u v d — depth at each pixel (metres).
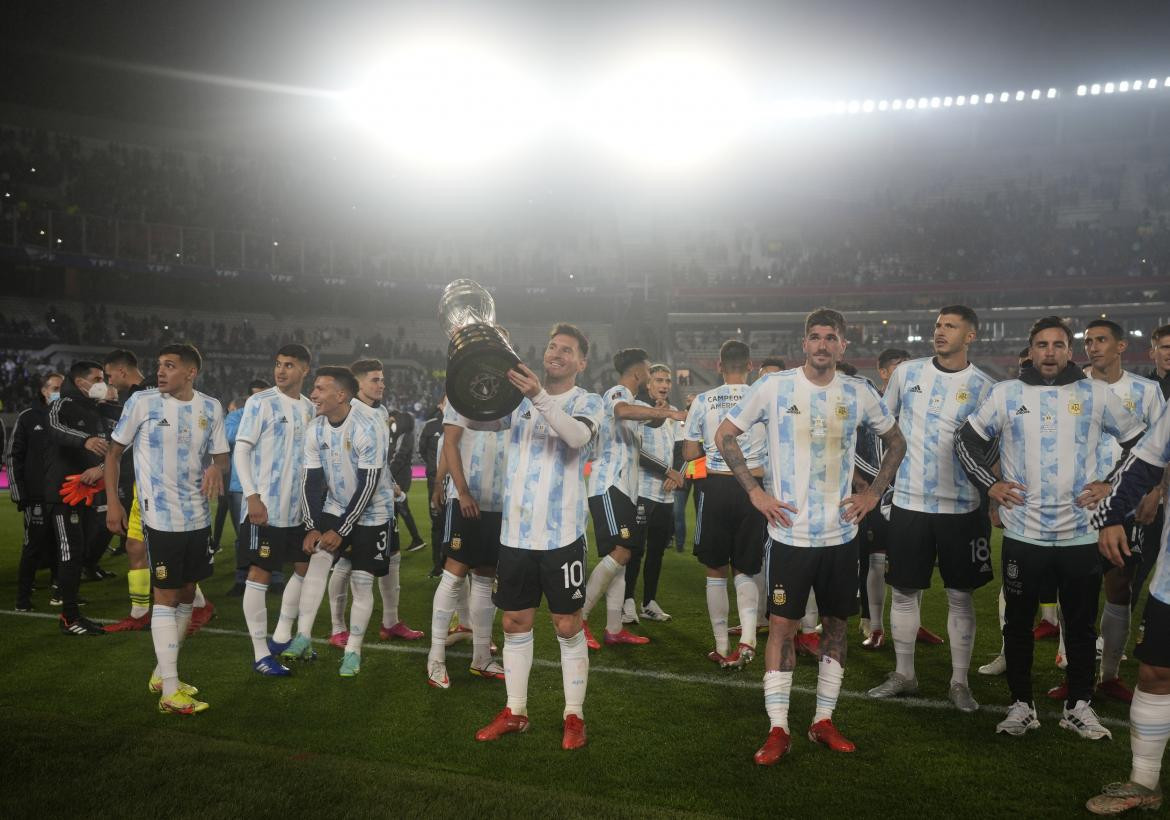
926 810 3.26
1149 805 3.25
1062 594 4.11
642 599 7.34
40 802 3.20
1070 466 4.02
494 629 6.25
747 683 4.92
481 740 3.94
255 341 30.75
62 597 5.93
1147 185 35.78
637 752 3.83
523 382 3.68
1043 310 30.94
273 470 5.17
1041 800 3.36
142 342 28.05
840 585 3.89
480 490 4.94
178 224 29.78
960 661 4.47
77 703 4.45
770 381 4.00
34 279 27.95
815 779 3.54
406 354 32.62
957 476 4.46
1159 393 4.89
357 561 5.09
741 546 5.32
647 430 6.54
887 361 6.39
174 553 4.45
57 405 5.93
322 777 3.46
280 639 5.41
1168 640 3.19
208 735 3.99
